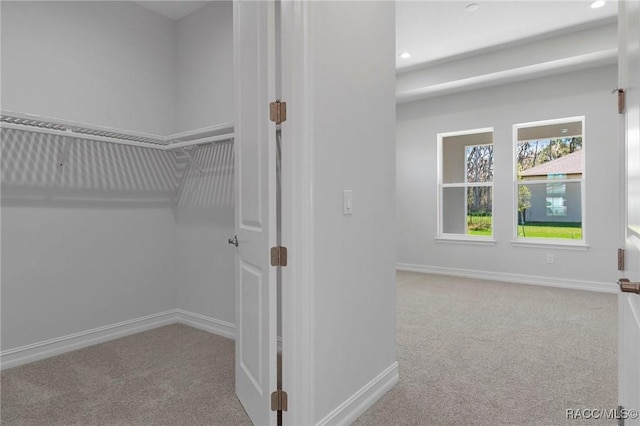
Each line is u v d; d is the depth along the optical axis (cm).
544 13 385
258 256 174
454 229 592
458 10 378
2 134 249
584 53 420
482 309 383
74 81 283
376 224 209
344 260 183
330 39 174
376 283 209
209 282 324
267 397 166
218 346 288
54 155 273
